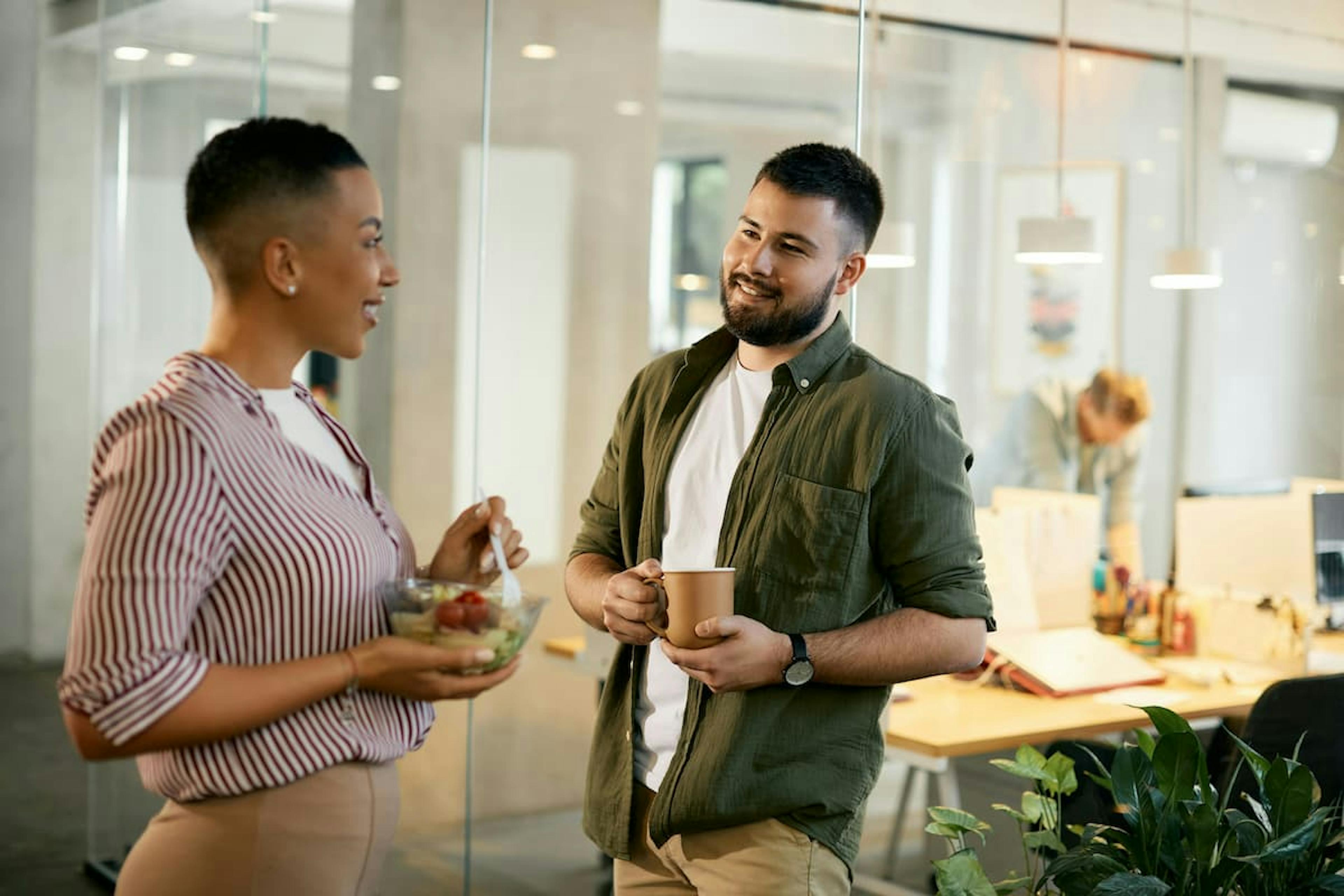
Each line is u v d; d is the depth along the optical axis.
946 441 1.68
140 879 1.42
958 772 2.51
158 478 1.30
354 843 1.45
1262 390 2.50
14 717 4.00
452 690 1.43
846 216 1.72
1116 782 1.64
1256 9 2.44
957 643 1.65
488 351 3.34
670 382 1.91
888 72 3.15
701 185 3.95
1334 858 1.71
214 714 1.29
